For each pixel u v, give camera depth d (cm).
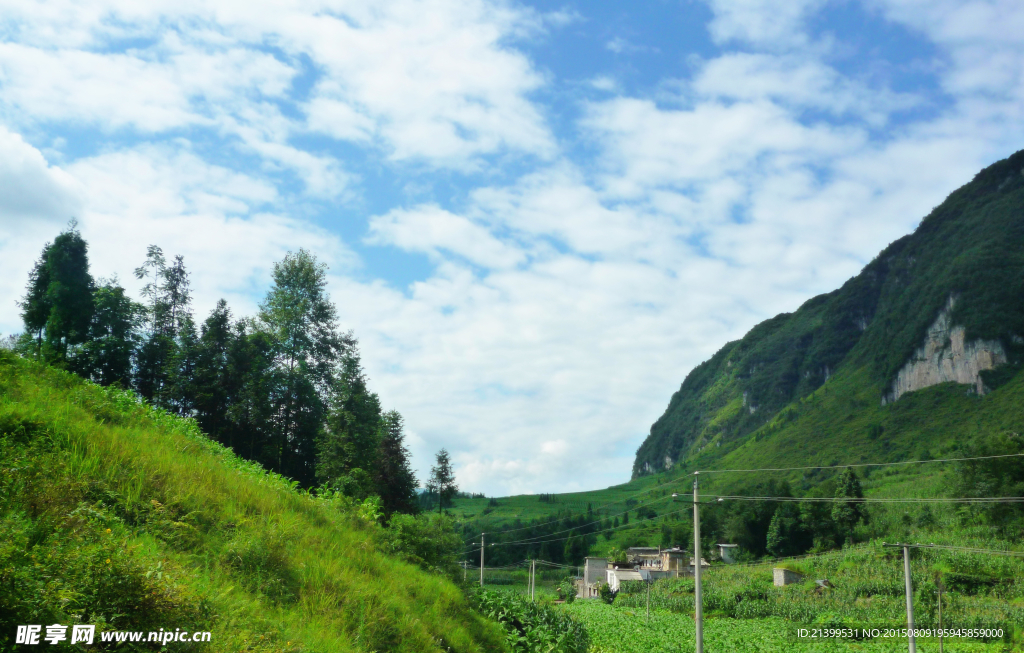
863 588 6869
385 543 2052
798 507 12756
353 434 4809
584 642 2273
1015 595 6106
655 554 12838
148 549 944
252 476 2002
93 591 720
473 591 2278
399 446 5512
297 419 5697
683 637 4900
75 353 5075
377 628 1199
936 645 4616
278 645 878
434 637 1391
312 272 6175
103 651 676
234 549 1159
